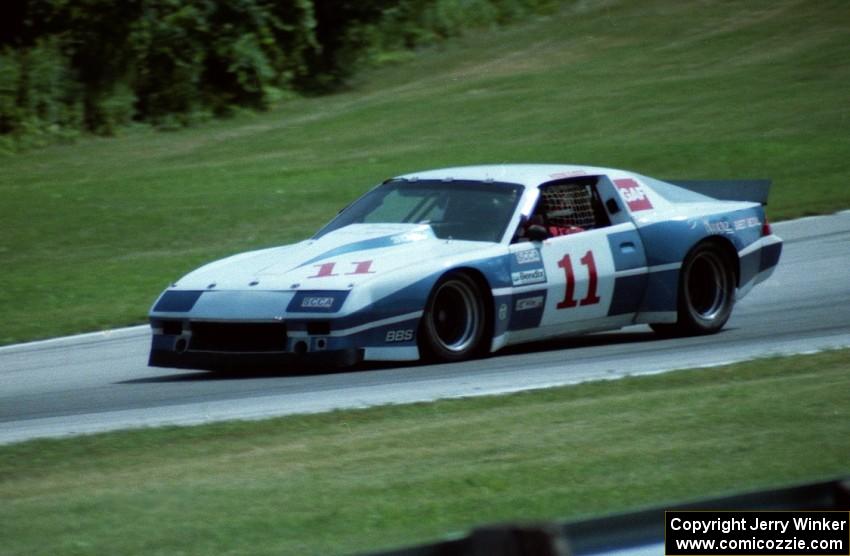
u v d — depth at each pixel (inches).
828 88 3735.2
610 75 4188.0
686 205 1421.0
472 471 748.6
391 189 1352.1
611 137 3243.1
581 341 1382.9
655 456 772.0
